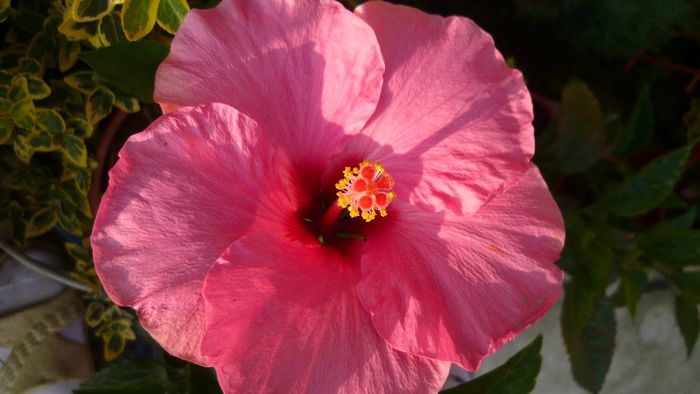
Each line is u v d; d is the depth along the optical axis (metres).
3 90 0.23
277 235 0.19
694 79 0.33
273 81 0.18
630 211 0.27
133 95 0.24
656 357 0.35
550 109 0.31
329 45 0.18
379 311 0.19
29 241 0.26
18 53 0.24
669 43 0.35
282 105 0.19
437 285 0.19
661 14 0.30
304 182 0.20
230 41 0.18
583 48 0.33
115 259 0.17
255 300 0.17
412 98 0.19
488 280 0.19
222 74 0.18
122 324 0.26
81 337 0.27
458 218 0.20
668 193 0.26
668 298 0.33
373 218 0.20
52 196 0.25
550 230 0.19
